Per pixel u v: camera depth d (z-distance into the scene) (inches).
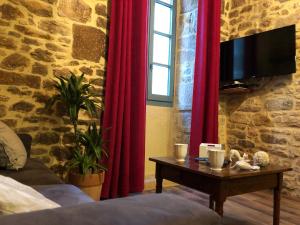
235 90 161.6
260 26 161.6
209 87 157.6
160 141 168.7
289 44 141.8
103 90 127.5
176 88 174.7
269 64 149.5
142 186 130.3
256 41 156.1
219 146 95.6
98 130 120.2
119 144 121.9
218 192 70.8
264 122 156.6
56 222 23.2
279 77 150.7
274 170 81.4
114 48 124.4
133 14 131.7
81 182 99.8
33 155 109.3
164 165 89.4
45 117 112.4
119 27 123.2
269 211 113.3
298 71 142.3
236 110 172.7
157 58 169.3
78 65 120.9
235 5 177.3
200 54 157.6
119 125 122.2
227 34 179.5
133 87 130.8
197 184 77.4
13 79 105.6
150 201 31.1
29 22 109.3
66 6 118.3
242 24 172.1
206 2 158.1
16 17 106.4
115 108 121.0
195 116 156.5
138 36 130.7
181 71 172.6
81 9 122.2
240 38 163.8
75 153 107.4
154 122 165.9
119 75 123.1
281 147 147.7
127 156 124.6
